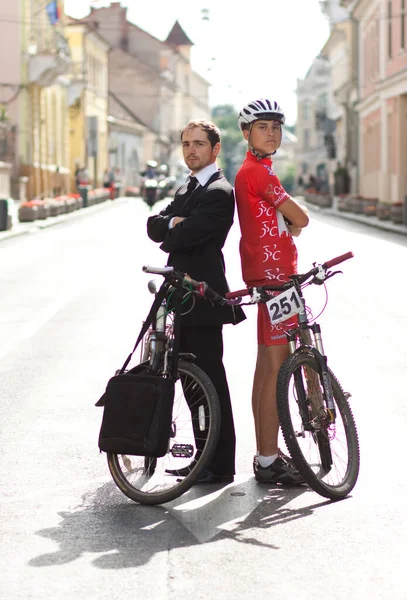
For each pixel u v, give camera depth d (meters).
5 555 8.22
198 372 9.70
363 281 28.14
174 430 9.79
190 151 10.00
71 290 26.97
